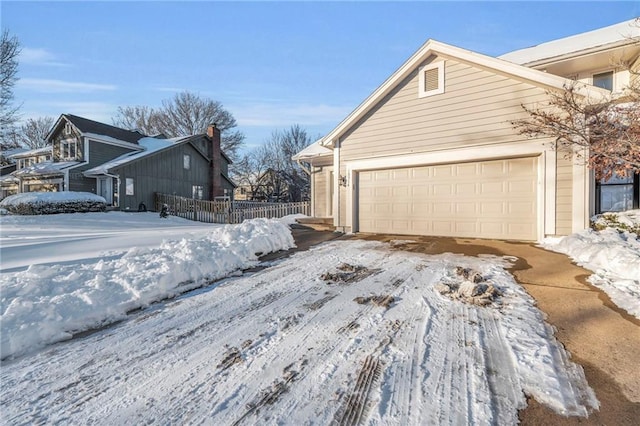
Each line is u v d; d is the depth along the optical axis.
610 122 5.83
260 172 41.41
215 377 2.46
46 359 2.78
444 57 8.49
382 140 9.55
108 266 5.00
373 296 4.16
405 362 2.59
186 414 2.06
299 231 10.48
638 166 5.72
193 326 3.40
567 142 6.75
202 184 25.45
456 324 3.27
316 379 2.39
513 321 3.32
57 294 3.89
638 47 8.52
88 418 2.04
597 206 8.24
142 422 1.99
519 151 7.56
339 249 7.38
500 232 7.92
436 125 8.66
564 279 4.69
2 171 29.69
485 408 2.04
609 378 2.35
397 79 9.12
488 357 2.64
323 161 13.39
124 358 2.78
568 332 3.08
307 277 5.13
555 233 7.18
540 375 2.39
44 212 15.90
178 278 4.64
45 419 2.04
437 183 8.78
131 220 16.05
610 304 3.73
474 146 8.12
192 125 40.56
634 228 6.44
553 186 7.20
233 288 4.65
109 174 18.36
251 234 7.42
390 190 9.55
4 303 3.51
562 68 9.80
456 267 5.48
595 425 1.90
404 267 5.59
